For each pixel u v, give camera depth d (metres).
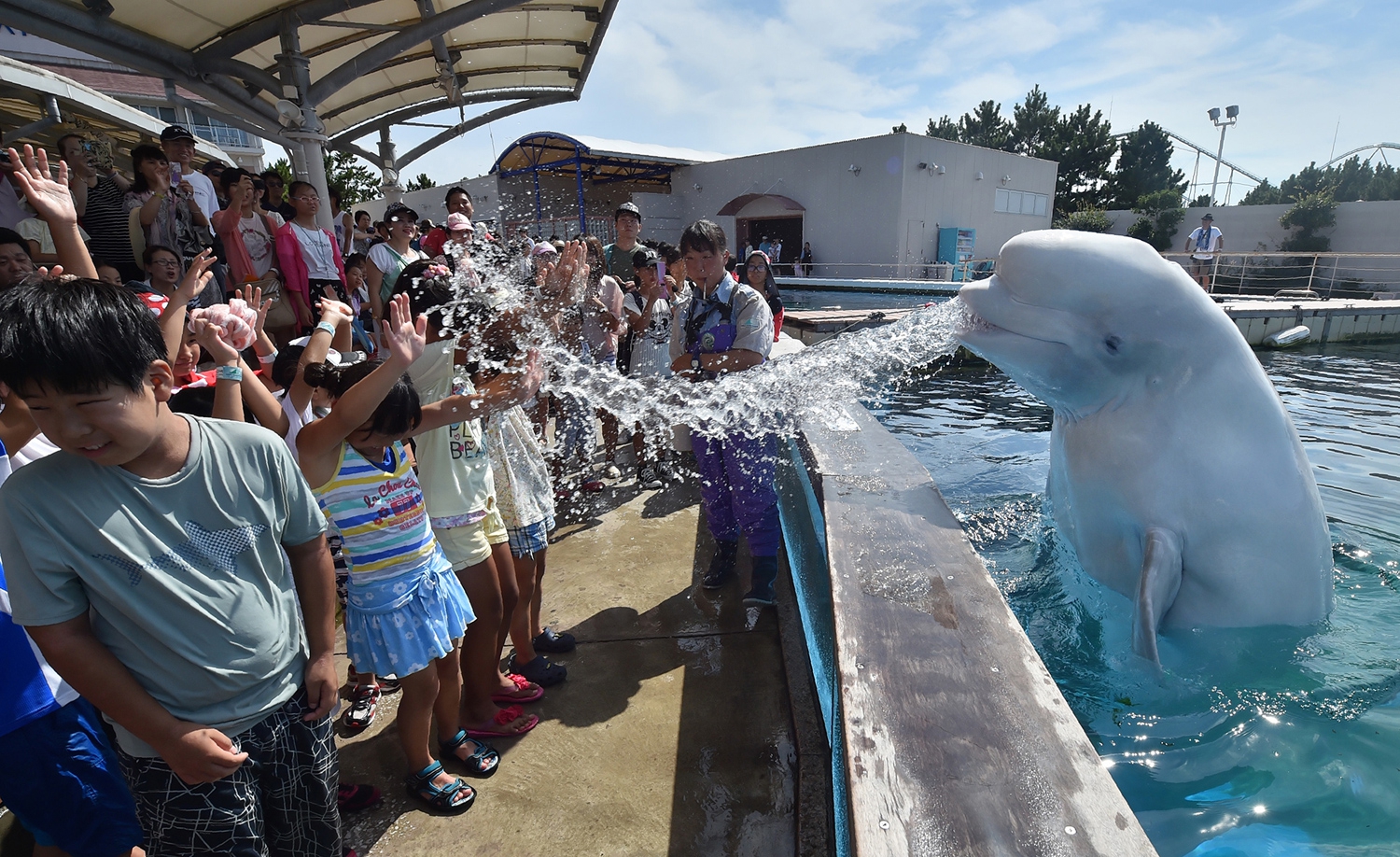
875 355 3.50
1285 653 2.44
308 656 1.71
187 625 1.46
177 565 1.44
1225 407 2.41
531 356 2.33
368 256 5.29
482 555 2.38
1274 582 2.47
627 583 3.57
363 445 1.98
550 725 2.52
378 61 6.81
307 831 1.73
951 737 1.34
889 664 1.58
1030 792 1.21
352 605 2.02
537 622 2.96
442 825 2.09
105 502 1.36
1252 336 11.36
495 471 2.62
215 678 1.50
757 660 2.89
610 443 5.20
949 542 2.22
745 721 2.51
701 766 2.30
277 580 1.61
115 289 1.33
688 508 4.53
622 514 4.44
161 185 4.67
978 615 1.79
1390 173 38.94
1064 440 2.88
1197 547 2.45
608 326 4.49
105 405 1.25
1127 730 2.12
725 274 3.38
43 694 1.64
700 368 3.42
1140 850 1.09
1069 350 2.55
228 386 1.95
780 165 24.98
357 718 2.55
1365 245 27.12
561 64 10.45
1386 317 12.09
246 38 6.62
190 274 2.26
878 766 1.28
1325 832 1.73
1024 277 2.56
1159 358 2.45
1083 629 2.65
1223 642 2.48
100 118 10.51
